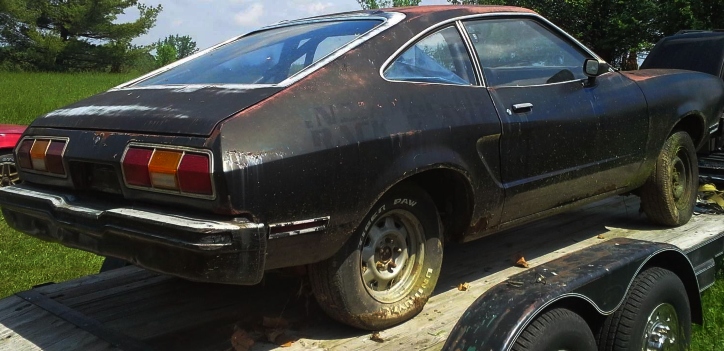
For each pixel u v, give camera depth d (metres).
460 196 3.22
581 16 22.17
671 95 4.37
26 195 2.91
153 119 2.57
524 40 3.72
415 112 2.92
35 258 5.94
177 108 2.61
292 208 2.47
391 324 2.94
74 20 47.94
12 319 3.06
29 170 2.99
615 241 3.16
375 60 2.94
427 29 3.22
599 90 3.90
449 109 3.07
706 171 5.63
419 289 3.05
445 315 3.05
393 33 3.09
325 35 3.21
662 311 2.99
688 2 15.65
